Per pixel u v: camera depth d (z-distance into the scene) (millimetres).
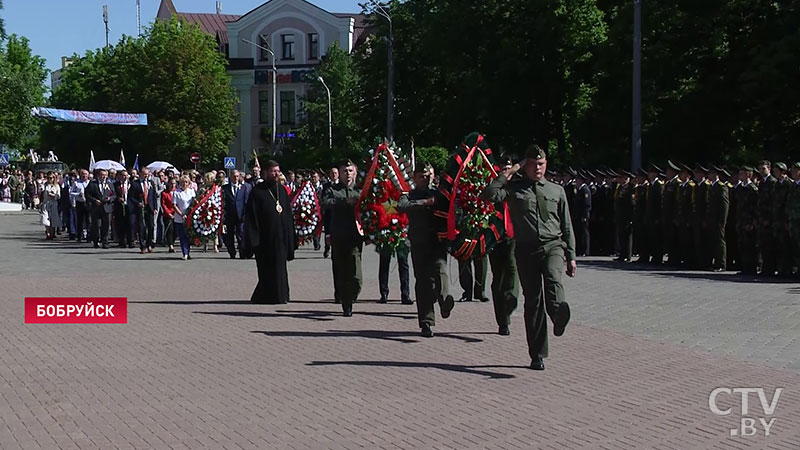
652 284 17594
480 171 11711
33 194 62719
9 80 63375
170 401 8531
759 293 16172
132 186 26906
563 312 9625
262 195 15141
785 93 30844
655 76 34531
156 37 68062
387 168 13617
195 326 12820
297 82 80312
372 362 10336
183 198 24266
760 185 19016
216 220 24109
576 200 24656
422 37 45844
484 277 15328
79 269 21188
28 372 9789
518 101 41812
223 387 9094
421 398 8648
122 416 8008
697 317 13422
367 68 50750
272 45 80875
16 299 15570
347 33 79438
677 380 9375
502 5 41031
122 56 69312
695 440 7281
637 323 12914
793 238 18203
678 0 33406
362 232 13648
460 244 11672
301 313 14094
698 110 34125
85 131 75750
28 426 7695
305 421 7844
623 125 36219
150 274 20031
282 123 80812
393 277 19391
